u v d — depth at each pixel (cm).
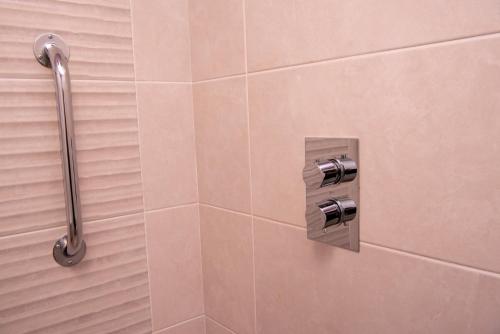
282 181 80
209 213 102
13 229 80
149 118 96
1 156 78
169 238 101
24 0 79
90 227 89
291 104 76
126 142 93
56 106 83
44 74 82
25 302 83
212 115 96
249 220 89
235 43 87
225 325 101
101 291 92
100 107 89
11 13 78
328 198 70
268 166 83
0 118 78
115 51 90
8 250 80
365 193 65
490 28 49
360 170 65
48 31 82
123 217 94
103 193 91
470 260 53
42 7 81
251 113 85
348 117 66
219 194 97
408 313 61
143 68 94
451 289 55
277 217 82
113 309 94
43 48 81
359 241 66
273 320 86
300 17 72
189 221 104
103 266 92
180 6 99
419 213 58
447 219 55
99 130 89
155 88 97
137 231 96
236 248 94
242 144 89
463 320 55
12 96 79
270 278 85
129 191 94
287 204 79
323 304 74
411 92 57
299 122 75
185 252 104
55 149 84
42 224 83
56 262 85
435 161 55
